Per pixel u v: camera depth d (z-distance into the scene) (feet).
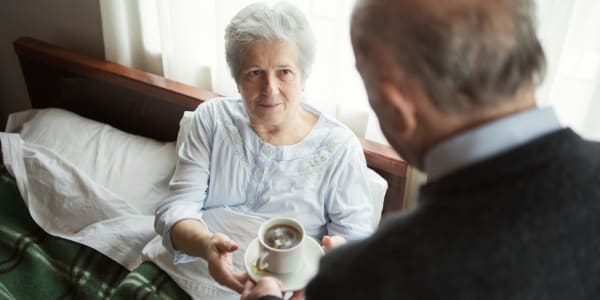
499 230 1.52
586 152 1.63
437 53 1.60
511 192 1.55
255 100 3.84
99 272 4.35
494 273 1.51
